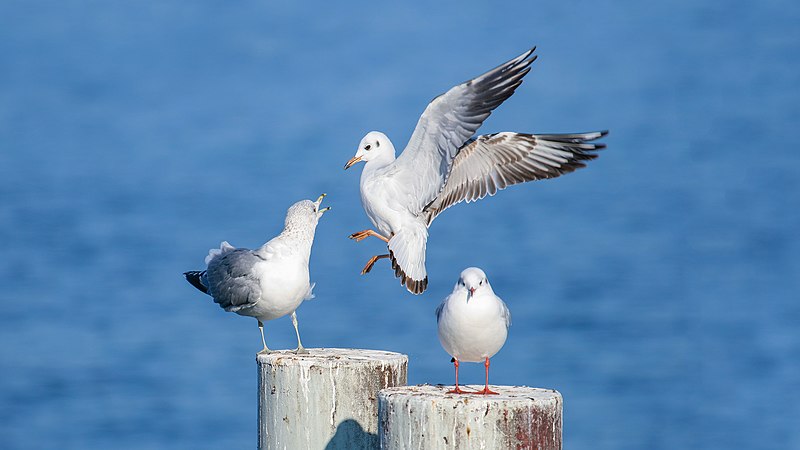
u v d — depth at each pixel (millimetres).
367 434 13320
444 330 12883
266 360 13492
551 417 11375
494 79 14508
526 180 16125
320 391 13234
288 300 15641
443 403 11195
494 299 12750
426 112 14703
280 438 13406
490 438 11156
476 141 16016
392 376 13453
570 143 15859
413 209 15469
